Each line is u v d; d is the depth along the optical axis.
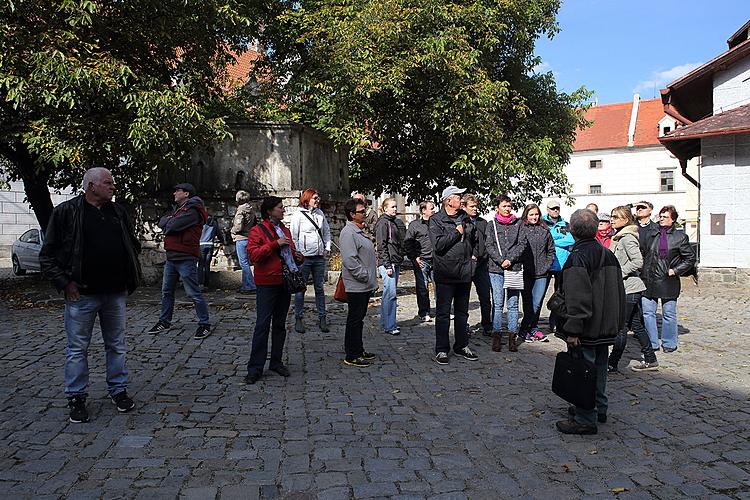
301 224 8.11
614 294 4.54
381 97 14.18
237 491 3.51
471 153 14.93
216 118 11.09
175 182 12.53
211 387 5.59
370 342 7.63
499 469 3.86
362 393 5.47
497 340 7.16
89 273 4.61
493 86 13.66
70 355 4.63
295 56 16.36
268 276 5.78
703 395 5.45
